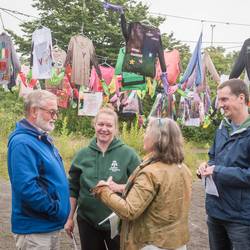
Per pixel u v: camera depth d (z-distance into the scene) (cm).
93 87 826
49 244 310
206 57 823
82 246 369
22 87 745
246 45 585
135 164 362
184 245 298
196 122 937
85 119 1855
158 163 293
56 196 307
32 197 290
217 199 339
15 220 307
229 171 322
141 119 1071
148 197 281
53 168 308
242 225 326
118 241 361
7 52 648
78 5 2003
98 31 1992
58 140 1267
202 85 816
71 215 372
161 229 288
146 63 633
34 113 312
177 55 774
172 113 865
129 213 278
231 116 339
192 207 748
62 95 789
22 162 293
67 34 1945
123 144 369
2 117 1502
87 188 357
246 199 325
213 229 356
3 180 897
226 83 338
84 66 694
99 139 360
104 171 357
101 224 354
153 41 633
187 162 1198
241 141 328
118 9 612
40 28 670
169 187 286
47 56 644
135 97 986
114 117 362
